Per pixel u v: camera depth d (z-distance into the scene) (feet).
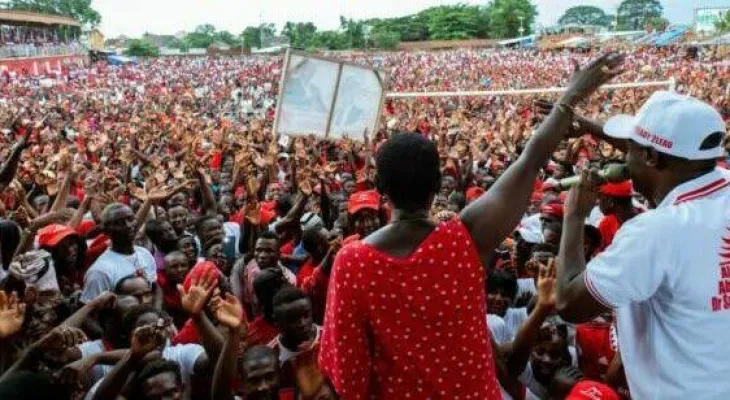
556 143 7.93
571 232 8.77
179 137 60.13
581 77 8.14
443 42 426.51
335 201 30.04
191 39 534.37
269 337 16.24
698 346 7.64
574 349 15.23
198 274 12.71
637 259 7.66
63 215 22.53
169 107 112.57
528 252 21.84
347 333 7.14
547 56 274.77
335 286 7.30
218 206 31.32
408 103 110.11
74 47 281.33
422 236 7.25
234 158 42.45
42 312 14.70
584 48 313.94
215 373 12.17
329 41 457.27
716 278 7.55
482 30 459.73
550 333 14.15
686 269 7.57
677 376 7.77
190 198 34.86
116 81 205.26
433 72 227.40
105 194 27.35
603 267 7.91
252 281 17.72
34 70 209.46
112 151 50.37
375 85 40.16
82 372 13.03
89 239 23.90
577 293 8.21
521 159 7.87
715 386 7.61
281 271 18.81
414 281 7.02
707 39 267.39
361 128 40.42
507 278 16.75
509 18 458.91
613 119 8.87
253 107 134.92
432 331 7.06
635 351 8.29
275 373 12.62
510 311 17.12
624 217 20.36
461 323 7.15
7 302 11.24
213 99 148.77
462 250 7.21
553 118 8.01
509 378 13.52
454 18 446.19
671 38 290.35
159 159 39.88
